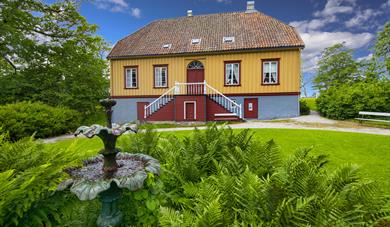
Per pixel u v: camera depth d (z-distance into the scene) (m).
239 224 1.72
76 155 2.69
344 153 6.02
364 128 11.27
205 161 3.23
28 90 16.44
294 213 1.65
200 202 2.03
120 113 19.88
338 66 28.42
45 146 2.88
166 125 15.38
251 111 17.55
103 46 25.36
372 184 2.07
